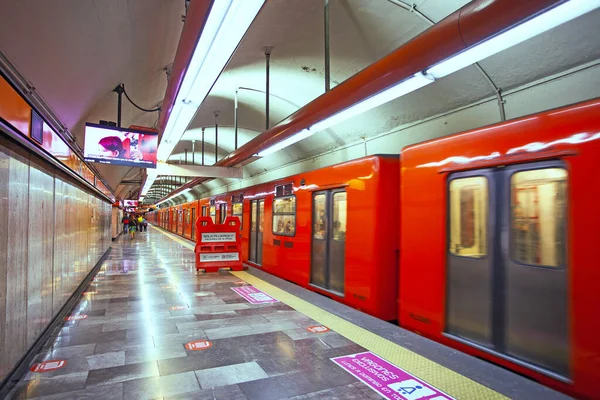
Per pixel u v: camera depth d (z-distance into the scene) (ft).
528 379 10.91
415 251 16.22
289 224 29.81
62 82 17.29
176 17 18.98
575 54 17.74
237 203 45.06
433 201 15.44
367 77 16.65
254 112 42.55
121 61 19.92
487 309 13.03
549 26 10.58
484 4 10.87
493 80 21.90
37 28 12.17
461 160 14.26
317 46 25.99
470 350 13.48
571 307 10.43
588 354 9.95
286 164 54.65
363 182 20.21
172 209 118.83
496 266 12.82
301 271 27.37
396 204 19.35
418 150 16.39
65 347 14.06
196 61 14.58
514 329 12.10
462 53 12.62
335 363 12.54
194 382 11.16
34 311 13.21
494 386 10.53
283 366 12.34
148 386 10.87
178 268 35.50
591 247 10.05
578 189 10.46
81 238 24.94
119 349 13.88
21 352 11.75
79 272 23.93
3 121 9.18
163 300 22.00
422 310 15.69
